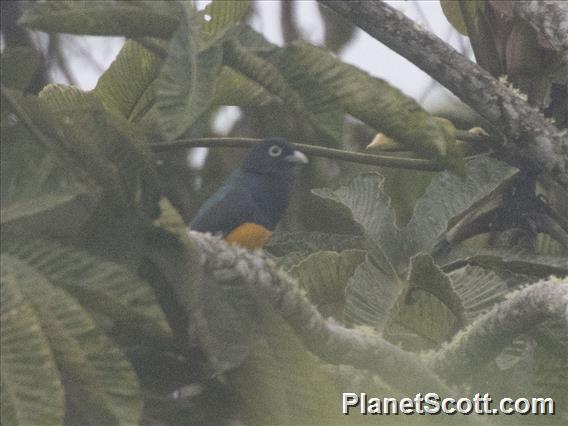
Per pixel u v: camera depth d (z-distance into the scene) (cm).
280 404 648
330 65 655
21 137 595
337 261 928
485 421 753
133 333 666
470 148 998
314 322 693
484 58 1030
